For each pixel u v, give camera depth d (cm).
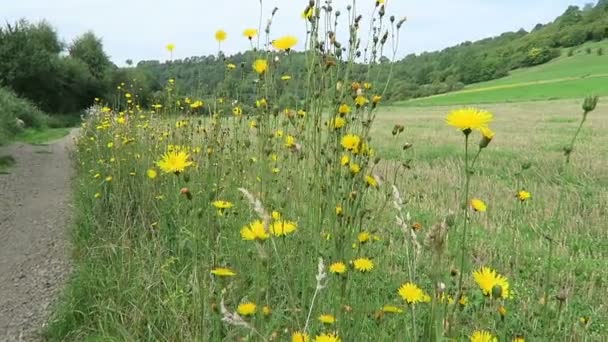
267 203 264
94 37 3988
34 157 1339
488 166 1015
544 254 489
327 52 239
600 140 1452
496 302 278
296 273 250
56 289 445
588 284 427
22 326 389
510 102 4000
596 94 175
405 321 231
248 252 283
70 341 356
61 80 3534
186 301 328
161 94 732
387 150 1167
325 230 246
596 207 674
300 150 262
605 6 7612
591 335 328
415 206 642
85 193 644
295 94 288
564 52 7025
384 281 296
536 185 814
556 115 2630
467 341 244
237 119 404
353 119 242
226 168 392
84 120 1309
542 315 229
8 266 511
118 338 323
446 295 171
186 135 553
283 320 249
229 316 170
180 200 436
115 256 429
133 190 548
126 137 670
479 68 6297
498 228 555
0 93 2500
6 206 766
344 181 237
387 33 237
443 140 1501
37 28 3850
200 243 276
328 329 204
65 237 581
